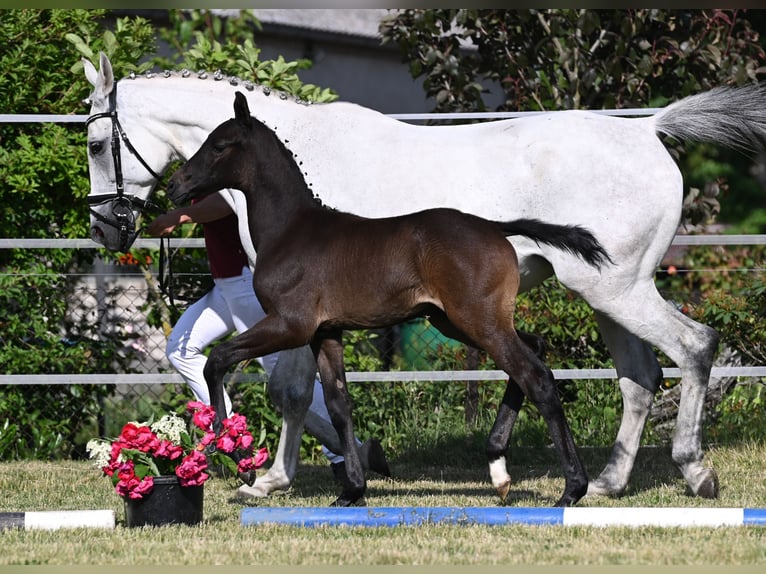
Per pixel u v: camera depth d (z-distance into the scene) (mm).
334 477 12047
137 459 8828
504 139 9750
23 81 13188
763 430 13203
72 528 8781
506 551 7840
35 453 13273
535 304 13344
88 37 13445
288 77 13258
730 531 8391
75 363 13250
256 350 8852
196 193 9195
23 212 13211
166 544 8141
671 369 12648
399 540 8234
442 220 8602
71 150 13023
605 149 9539
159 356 15578
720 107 9805
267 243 9031
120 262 13273
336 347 9102
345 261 8719
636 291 9609
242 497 10641
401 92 27578
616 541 8156
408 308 8641
